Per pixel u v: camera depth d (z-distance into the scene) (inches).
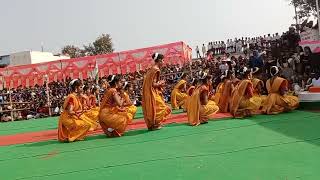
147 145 309.1
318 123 335.0
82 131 377.7
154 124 391.5
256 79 465.1
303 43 587.8
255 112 423.2
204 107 401.4
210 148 270.7
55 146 352.8
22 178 235.1
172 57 914.1
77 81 391.2
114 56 941.8
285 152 236.8
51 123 655.1
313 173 187.9
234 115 423.2
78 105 382.0
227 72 479.8
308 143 256.4
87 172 234.1
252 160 224.7
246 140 287.4
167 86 900.6
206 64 910.4
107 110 377.1
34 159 297.1
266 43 1107.3
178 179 198.4
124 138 359.6
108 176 219.3
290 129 316.8
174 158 247.6
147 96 391.5
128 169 231.0
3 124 728.3
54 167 259.6
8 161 298.8
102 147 321.7
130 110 478.9
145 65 928.9
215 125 381.1
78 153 305.0
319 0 799.1
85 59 949.2
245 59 832.9
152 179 202.8
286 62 631.2
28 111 917.8
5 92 944.9
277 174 191.9
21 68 976.3
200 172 207.9
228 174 199.6
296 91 506.9
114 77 382.0
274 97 426.3
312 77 537.3
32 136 465.7
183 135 339.9
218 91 513.7
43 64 968.3
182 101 632.4
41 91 954.1
